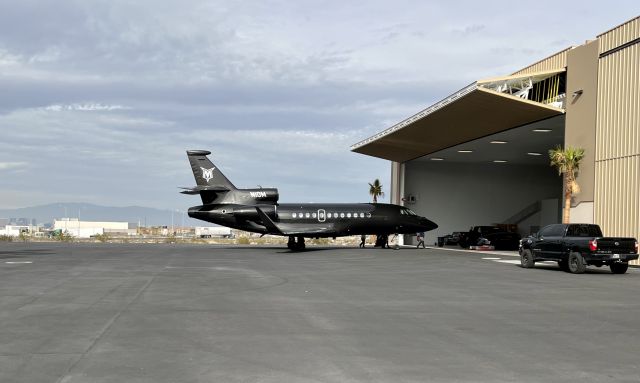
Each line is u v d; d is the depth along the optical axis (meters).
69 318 10.45
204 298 13.29
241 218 38.91
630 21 26.61
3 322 10.02
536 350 8.00
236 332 9.19
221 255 32.28
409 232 42.31
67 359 7.32
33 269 21.30
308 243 63.16
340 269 22.59
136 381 6.31
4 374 6.58
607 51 28.06
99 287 15.42
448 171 54.59
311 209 40.22
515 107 31.56
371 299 13.37
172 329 9.41
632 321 10.51
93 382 6.25
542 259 23.48
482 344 8.39
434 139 42.97
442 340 8.66
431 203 54.03
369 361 7.29
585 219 29.16
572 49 30.88
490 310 11.77
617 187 27.00
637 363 7.26
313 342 8.45
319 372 6.73
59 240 72.56
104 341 8.45
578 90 29.98
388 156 53.25
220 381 6.33
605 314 11.33
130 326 9.66
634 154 25.98
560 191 56.09
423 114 36.16
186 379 6.40
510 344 8.40
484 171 55.03
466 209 54.56
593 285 17.05
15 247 42.34
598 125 28.53
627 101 26.59
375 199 69.75
